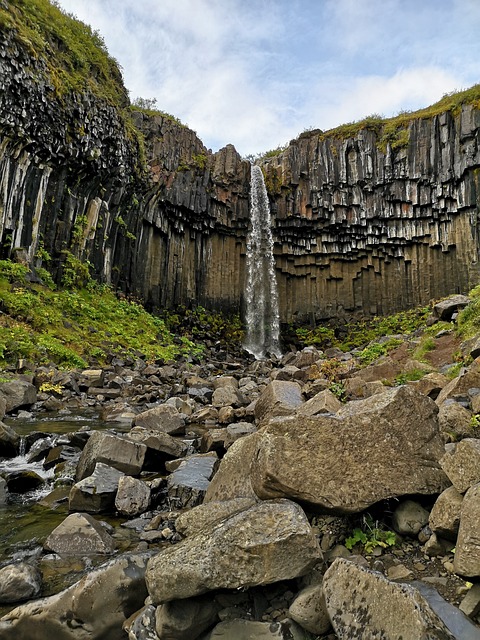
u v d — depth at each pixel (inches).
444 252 1197.7
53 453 285.3
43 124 765.3
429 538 139.8
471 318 539.2
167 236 1196.5
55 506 219.8
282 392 353.7
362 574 110.7
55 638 125.9
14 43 700.7
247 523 123.3
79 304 783.7
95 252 937.5
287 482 145.1
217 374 769.6
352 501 145.1
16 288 681.0
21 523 200.5
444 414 210.4
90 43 1019.9
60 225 848.9
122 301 945.5
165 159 1170.0
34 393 456.8
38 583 146.1
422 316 1066.1
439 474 154.5
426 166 1195.9
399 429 157.4
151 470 270.7
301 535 120.8
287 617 118.3
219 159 1318.9
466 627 103.3
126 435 290.2
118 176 970.7
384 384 432.8
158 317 1106.1
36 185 792.9
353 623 105.6
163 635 116.0
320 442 151.3
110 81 1051.3
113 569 135.4
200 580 115.0
